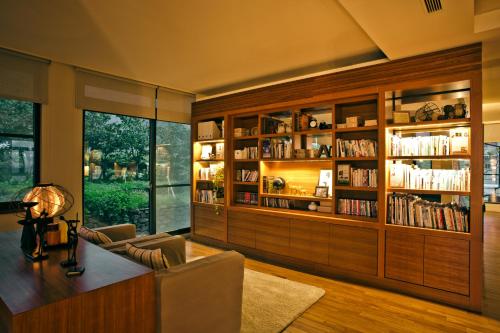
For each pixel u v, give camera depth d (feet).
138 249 7.72
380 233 11.18
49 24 9.62
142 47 11.45
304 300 10.01
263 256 14.82
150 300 6.06
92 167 15.06
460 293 9.68
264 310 9.29
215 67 13.71
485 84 15.44
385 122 11.14
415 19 8.03
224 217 16.51
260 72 14.51
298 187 14.88
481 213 9.43
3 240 8.48
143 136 17.20
